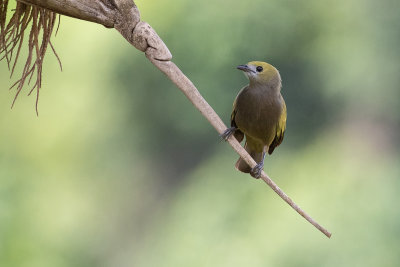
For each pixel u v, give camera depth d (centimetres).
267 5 1953
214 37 1945
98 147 2153
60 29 2008
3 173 1969
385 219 1681
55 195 2075
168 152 2208
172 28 1959
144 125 2183
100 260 2195
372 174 1869
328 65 1977
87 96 2080
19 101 2005
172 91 2155
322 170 1902
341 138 1977
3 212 1844
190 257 1836
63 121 2077
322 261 1650
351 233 1666
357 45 1955
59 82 2053
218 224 1845
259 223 1769
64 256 2027
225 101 1952
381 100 1953
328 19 1973
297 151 1988
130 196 2241
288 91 2003
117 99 2131
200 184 2008
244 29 1953
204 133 2169
